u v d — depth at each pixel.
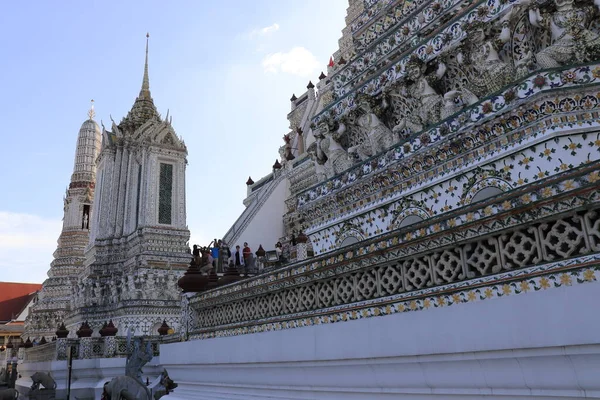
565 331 4.65
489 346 5.29
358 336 7.08
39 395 24.17
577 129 6.97
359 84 12.28
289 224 34.72
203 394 11.55
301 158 36.25
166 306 37.59
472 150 8.37
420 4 11.86
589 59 7.69
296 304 8.87
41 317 55.84
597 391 4.50
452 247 6.11
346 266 7.62
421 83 10.28
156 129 47.16
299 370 8.32
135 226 45.16
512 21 8.73
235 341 10.28
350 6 17.97
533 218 5.16
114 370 25.31
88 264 48.19
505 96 7.79
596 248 4.70
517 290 5.32
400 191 9.84
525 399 5.03
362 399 6.98
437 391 5.92
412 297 6.50
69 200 65.94
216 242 28.25
